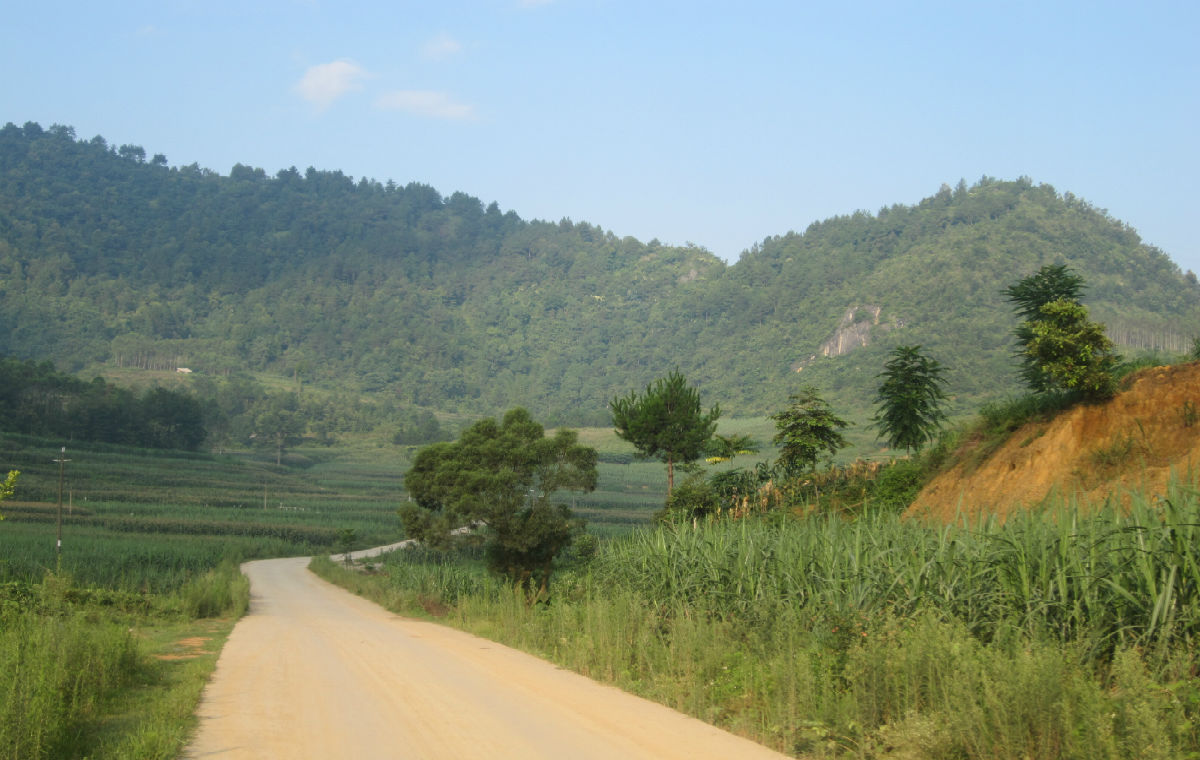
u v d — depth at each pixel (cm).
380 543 8412
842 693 874
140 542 6494
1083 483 1725
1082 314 1945
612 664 1210
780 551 1315
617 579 1728
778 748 775
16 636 992
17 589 1739
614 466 15375
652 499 11088
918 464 2533
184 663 1447
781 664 936
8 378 13225
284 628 2270
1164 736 596
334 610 3156
